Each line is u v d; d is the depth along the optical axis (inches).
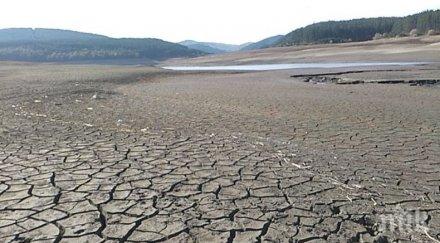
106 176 253.8
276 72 1466.5
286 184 242.7
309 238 177.0
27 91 758.5
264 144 349.7
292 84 982.4
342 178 256.1
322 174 263.4
